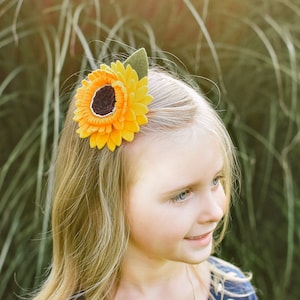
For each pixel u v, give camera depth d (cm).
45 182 171
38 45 181
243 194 184
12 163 181
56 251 105
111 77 89
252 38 190
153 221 86
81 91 93
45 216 143
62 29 178
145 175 86
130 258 96
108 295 99
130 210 89
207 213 86
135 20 183
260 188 191
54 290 105
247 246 183
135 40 183
